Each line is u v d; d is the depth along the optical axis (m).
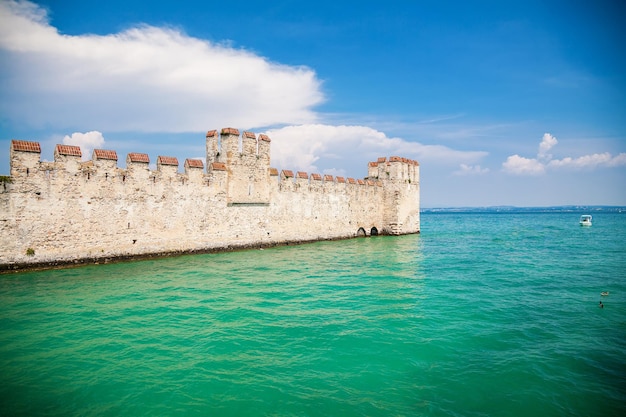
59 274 23.61
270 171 38.81
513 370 12.02
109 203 27.06
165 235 30.33
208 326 15.58
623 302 19.69
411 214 57.06
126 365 12.14
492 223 128.75
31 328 15.01
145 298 19.23
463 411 9.87
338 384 11.17
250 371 11.89
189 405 10.05
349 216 49.28
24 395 10.38
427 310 18.09
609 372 11.91
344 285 23.03
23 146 23.34
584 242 52.72
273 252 36.06
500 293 21.53
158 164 29.88
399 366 12.30
